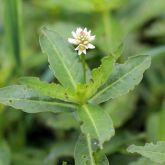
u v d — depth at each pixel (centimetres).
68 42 42
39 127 58
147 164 44
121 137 50
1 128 55
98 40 55
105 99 41
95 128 39
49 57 42
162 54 57
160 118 52
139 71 41
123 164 50
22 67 59
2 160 50
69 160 53
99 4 57
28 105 41
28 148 55
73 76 42
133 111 55
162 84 58
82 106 41
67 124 49
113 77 41
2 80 57
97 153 41
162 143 40
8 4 58
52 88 40
